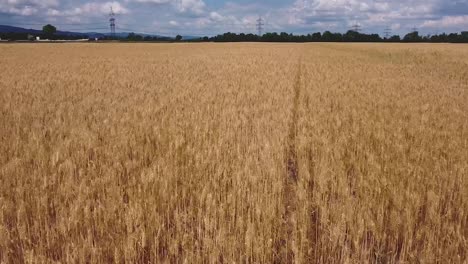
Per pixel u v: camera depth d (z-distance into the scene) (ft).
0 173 16.42
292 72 64.44
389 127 25.21
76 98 38.34
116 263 10.72
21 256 11.57
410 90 44.32
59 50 152.35
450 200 14.83
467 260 10.62
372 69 72.49
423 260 10.69
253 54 125.29
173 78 56.80
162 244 12.23
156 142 21.22
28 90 43.24
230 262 10.71
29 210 13.85
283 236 12.82
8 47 171.63
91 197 14.58
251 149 20.47
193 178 16.11
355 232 12.17
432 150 20.31
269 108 32.22
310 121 26.91
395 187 14.76
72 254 10.88
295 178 18.76
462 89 48.14
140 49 167.73
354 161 18.90
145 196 14.02
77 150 19.72
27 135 23.11
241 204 13.85
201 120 26.71
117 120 26.66
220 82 51.11
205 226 12.26
